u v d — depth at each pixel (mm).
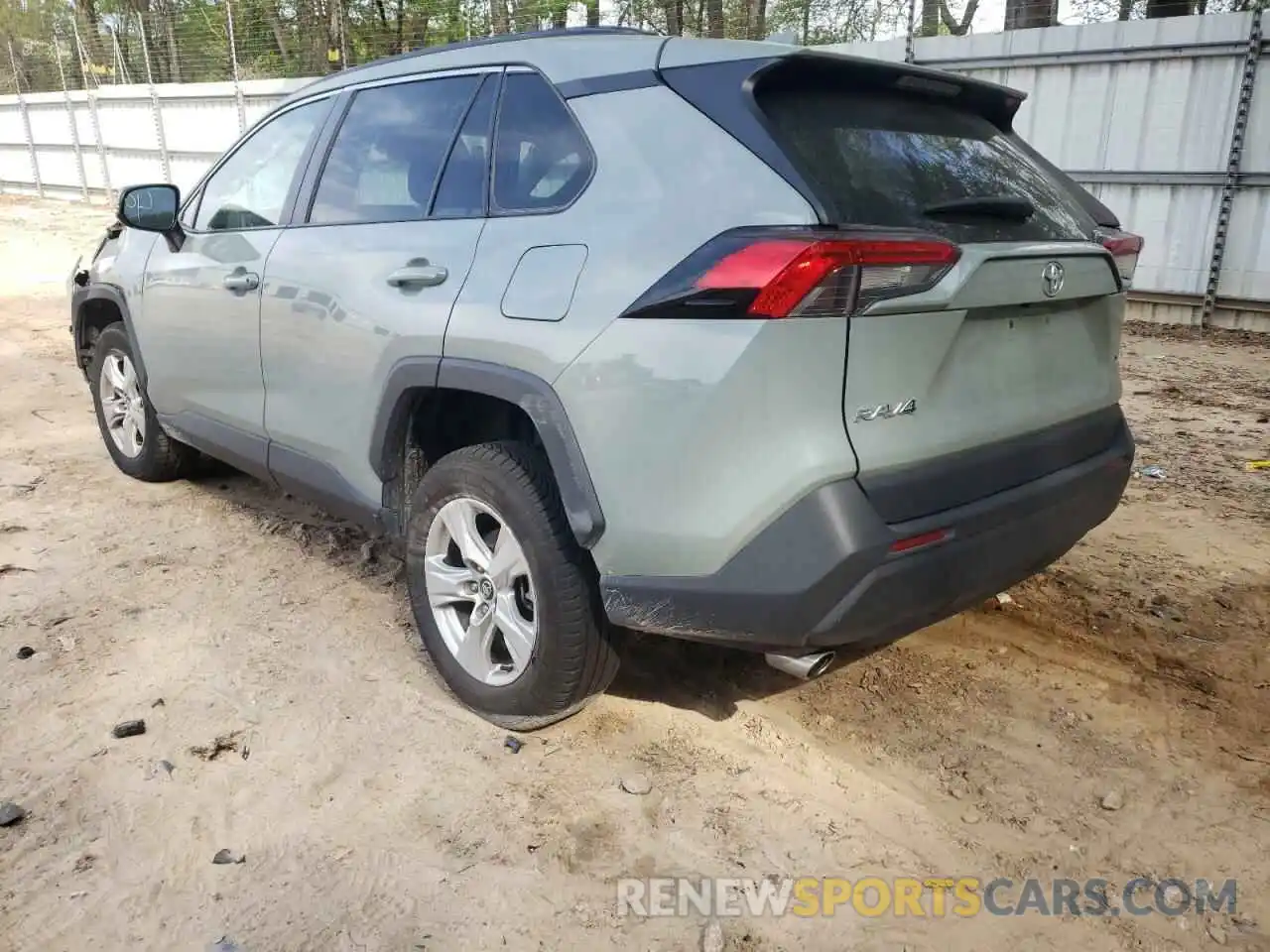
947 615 2555
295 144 3748
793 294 2096
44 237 16188
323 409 3377
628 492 2385
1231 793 2693
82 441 5777
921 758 2840
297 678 3211
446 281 2854
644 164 2459
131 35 20422
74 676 3193
